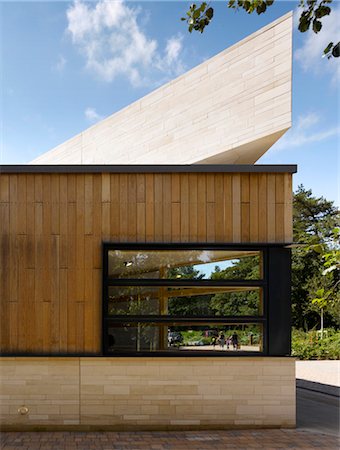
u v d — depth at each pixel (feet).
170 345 18.48
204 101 28.71
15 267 18.60
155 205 18.95
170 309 18.70
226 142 26.99
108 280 18.61
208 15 11.75
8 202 18.89
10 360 18.16
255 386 18.10
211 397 18.02
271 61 24.75
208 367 18.13
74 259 18.67
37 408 17.92
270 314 18.43
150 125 33.30
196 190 19.01
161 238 18.84
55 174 18.98
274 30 24.73
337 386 32.22
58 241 18.72
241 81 26.40
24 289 18.53
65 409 17.90
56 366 18.11
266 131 24.66
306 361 52.11
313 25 10.31
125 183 19.01
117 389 17.99
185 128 29.99
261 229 18.89
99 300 18.51
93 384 18.01
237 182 19.04
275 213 18.94
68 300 18.49
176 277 18.93
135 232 18.84
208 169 18.90
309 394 28.68
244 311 18.70
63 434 17.33
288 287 18.57
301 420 20.13
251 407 18.02
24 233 18.75
